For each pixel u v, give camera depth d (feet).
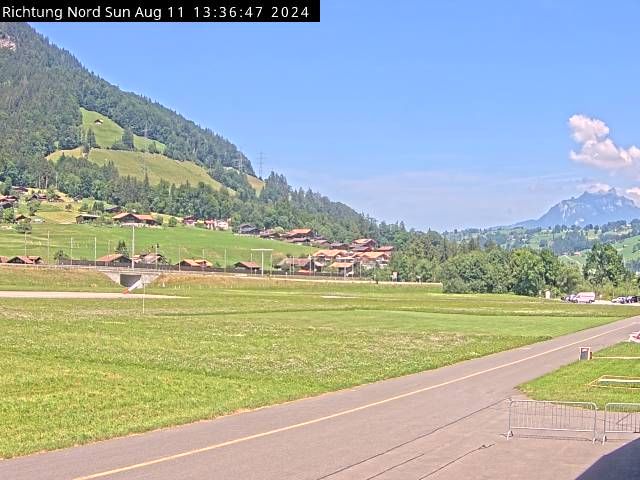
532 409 82.69
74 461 55.62
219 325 209.46
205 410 78.79
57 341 148.46
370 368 122.21
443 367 127.54
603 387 102.27
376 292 590.55
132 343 151.53
